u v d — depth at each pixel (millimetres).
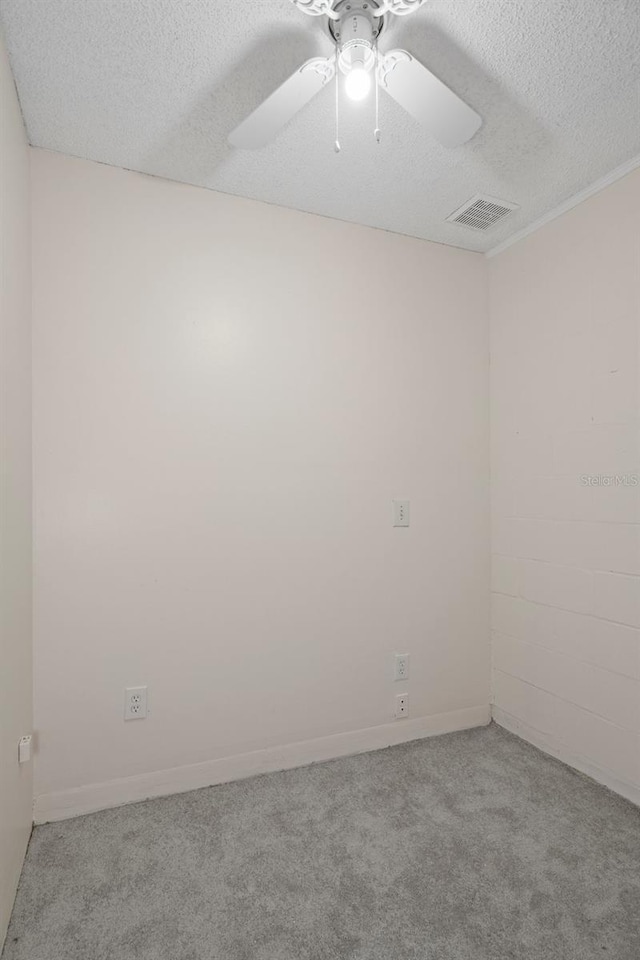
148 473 1845
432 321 2385
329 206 2098
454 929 1261
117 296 1820
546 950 1202
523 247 2311
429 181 1926
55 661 1703
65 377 1743
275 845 1558
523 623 2275
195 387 1924
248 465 1999
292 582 2057
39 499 1697
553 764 2041
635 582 1787
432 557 2340
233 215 2010
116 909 1316
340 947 1212
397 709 2234
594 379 1959
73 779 1716
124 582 1800
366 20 1145
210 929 1261
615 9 1213
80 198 1779
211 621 1920
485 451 2490
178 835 1604
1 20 1235
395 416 2285
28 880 1408
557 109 1541
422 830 1627
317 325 2143
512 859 1497
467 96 1491
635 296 1808
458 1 1195
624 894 1366
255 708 1979
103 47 1319
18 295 1477
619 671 1836
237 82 1448
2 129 1280
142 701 1808
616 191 1876
